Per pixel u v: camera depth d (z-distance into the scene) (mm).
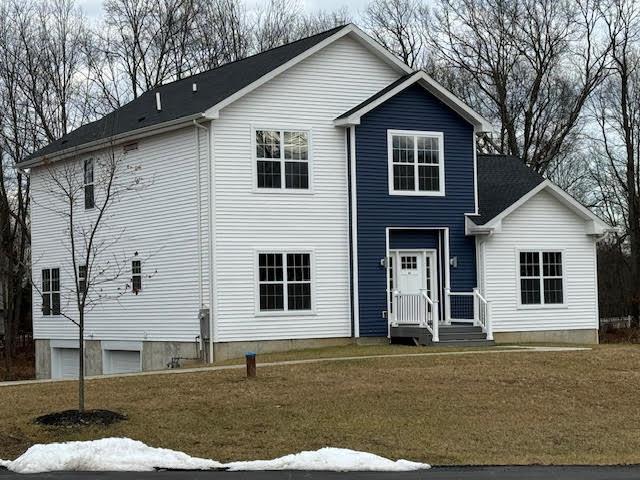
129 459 14742
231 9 54781
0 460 15016
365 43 31188
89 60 50531
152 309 31000
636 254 55375
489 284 32281
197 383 21094
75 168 33125
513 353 25906
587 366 23719
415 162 31406
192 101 30781
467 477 14125
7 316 43750
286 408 18406
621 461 15477
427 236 31922
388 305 30703
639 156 55500
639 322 55188
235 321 28688
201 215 28969
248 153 29172
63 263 35500
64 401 19203
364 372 22375
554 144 54562
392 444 16234
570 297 33781
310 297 29719
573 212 34062
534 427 17734
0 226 44062
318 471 14500
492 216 32000
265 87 29531
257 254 29078
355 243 30234
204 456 15391
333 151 30422
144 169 31297
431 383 21016
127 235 32031
